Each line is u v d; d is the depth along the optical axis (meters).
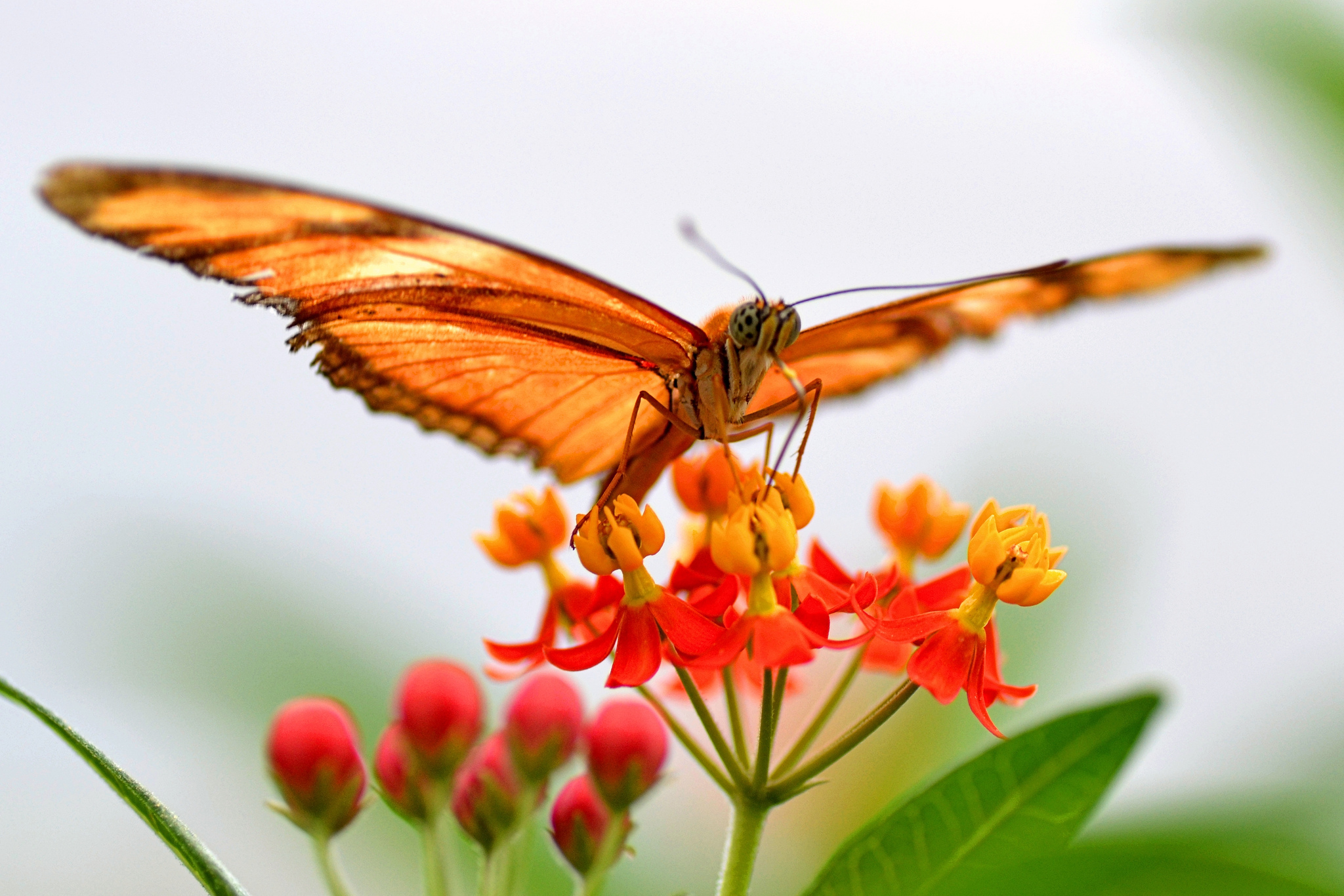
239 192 0.27
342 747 0.29
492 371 0.30
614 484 0.29
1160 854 0.26
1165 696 0.28
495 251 0.28
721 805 0.31
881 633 0.28
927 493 0.30
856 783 0.31
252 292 0.28
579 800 0.30
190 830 0.28
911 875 0.28
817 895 0.28
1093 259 0.30
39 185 0.27
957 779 0.28
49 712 0.28
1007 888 0.27
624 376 0.30
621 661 0.29
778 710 0.29
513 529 0.30
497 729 0.30
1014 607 0.31
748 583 0.29
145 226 0.27
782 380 0.31
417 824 0.29
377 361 0.29
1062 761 0.28
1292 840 0.28
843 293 0.30
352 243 0.28
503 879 0.30
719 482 0.30
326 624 0.32
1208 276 0.31
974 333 0.32
